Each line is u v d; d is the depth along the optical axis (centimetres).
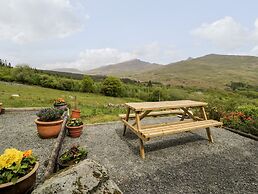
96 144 486
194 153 432
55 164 342
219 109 766
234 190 293
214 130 616
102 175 238
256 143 496
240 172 347
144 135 384
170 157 410
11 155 226
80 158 323
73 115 781
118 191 234
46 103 1249
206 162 387
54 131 530
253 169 359
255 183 312
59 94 2311
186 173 343
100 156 413
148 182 312
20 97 1502
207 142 502
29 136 548
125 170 352
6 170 221
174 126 459
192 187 299
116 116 860
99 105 1372
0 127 643
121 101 2383
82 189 212
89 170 235
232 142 503
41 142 499
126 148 460
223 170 354
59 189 208
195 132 589
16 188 216
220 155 421
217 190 292
